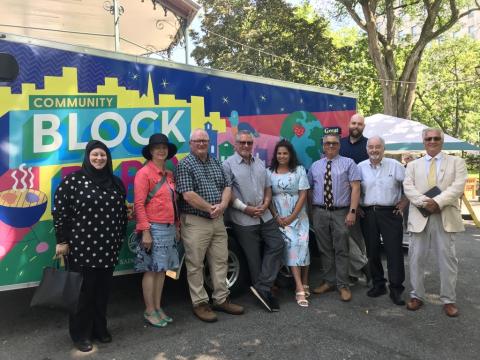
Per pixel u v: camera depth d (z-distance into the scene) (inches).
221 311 184.1
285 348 148.8
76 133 159.9
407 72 698.2
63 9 308.7
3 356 140.2
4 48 145.6
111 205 143.2
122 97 170.4
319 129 244.8
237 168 187.6
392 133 426.0
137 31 361.1
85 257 139.0
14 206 148.8
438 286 224.1
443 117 1195.3
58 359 138.4
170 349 147.1
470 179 735.7
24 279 150.9
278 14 810.2
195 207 166.7
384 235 198.7
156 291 167.8
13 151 148.3
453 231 179.0
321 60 818.8
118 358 139.8
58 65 155.7
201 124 193.9
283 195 198.2
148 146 164.1
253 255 190.2
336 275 204.4
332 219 203.3
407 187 186.9
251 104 213.5
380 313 183.5
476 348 149.3
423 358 141.6
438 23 802.8
